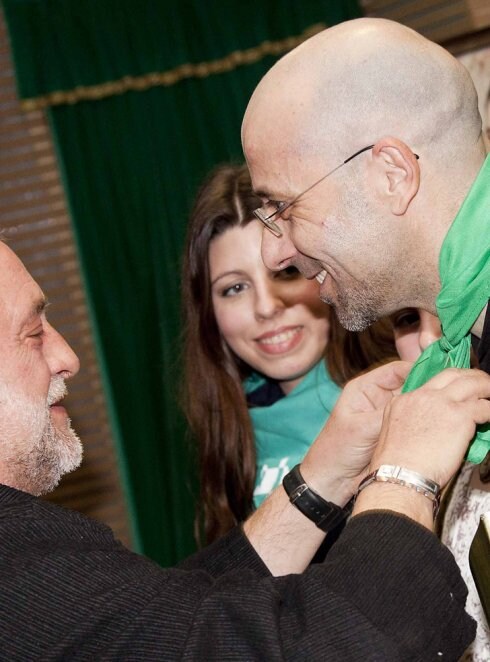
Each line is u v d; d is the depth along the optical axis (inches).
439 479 54.7
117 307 152.1
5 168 161.5
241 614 52.0
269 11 150.3
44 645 53.2
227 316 96.7
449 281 56.1
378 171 57.8
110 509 158.6
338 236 59.1
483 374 57.3
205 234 96.5
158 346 151.7
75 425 159.0
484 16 141.1
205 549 74.9
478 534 51.5
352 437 70.8
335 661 49.3
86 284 153.1
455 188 57.4
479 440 56.7
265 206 64.0
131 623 53.1
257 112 61.1
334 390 95.0
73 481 158.6
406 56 58.2
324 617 50.6
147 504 150.6
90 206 152.6
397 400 57.7
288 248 64.3
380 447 56.7
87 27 151.8
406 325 80.0
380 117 57.6
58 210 161.0
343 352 95.0
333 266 60.7
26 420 62.2
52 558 55.2
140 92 152.2
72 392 159.0
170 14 151.7
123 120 152.3
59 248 160.9
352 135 58.0
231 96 151.3
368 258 59.1
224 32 150.9
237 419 98.1
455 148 57.5
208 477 99.2
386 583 51.2
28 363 63.1
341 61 58.7
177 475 149.3
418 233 57.9
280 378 97.0
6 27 153.7
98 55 151.5
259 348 96.6
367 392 71.6
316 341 95.9
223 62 150.9
